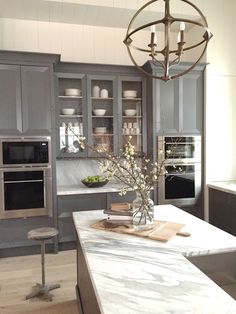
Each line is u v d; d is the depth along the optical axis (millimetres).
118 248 1628
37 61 3463
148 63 3793
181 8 3836
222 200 3736
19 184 3451
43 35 4035
